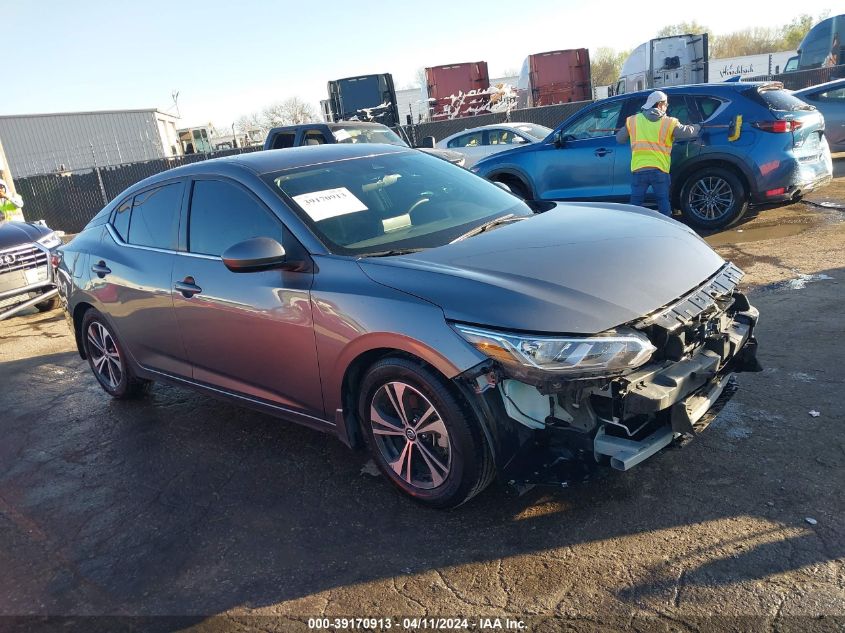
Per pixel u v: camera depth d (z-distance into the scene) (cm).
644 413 273
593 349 264
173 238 424
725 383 334
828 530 272
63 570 316
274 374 366
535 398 286
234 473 388
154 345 447
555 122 2058
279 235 360
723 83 820
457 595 265
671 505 302
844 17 2192
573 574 267
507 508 316
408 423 314
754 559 261
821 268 624
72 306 518
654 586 254
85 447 451
